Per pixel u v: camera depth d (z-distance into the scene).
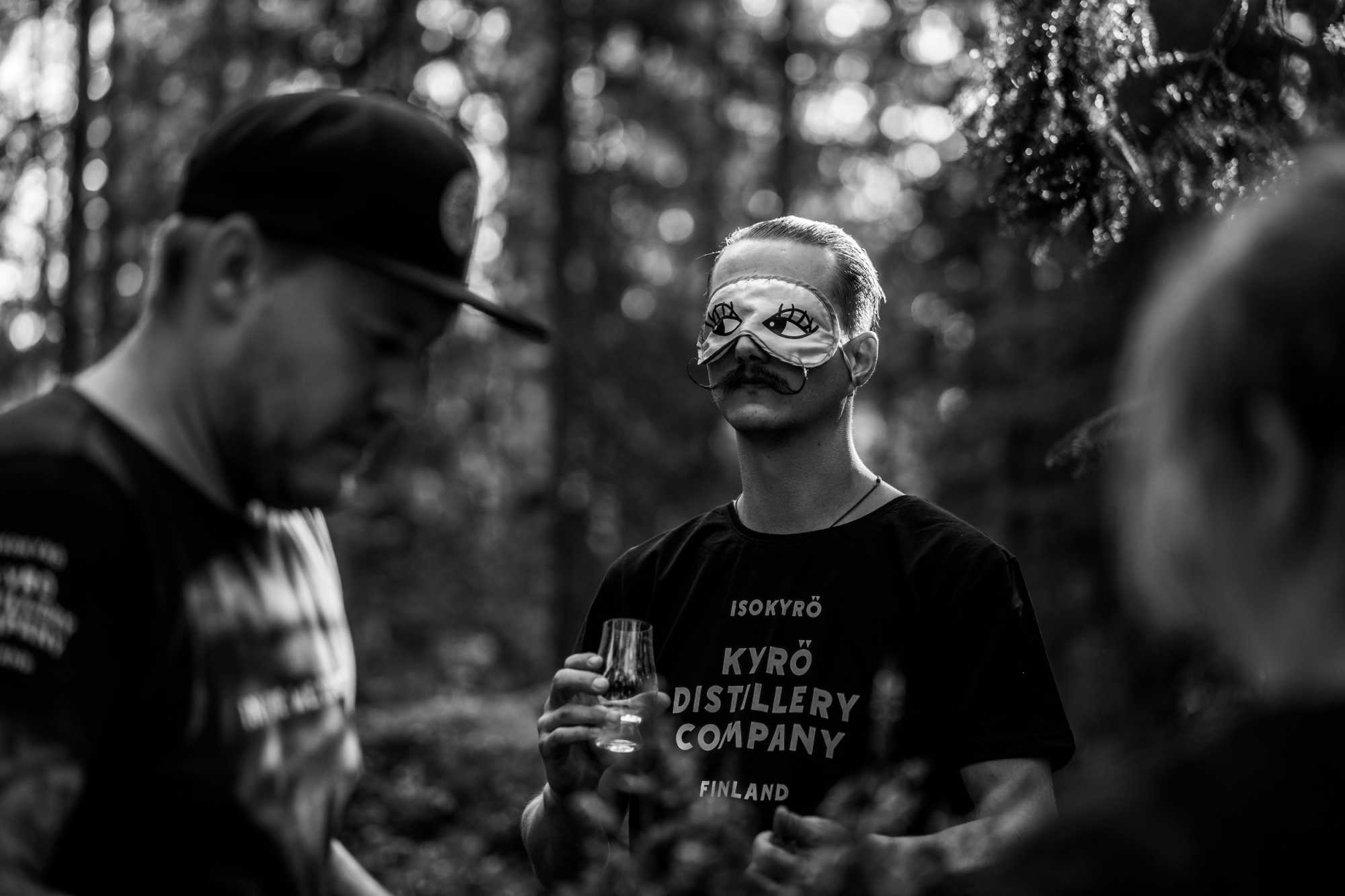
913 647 2.60
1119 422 2.90
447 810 7.34
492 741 7.70
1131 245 9.24
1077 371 10.59
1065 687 10.20
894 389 14.83
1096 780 1.20
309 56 12.17
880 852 1.77
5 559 1.49
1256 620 1.15
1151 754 1.20
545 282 15.38
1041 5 3.01
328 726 1.83
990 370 11.80
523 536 16.05
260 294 1.65
